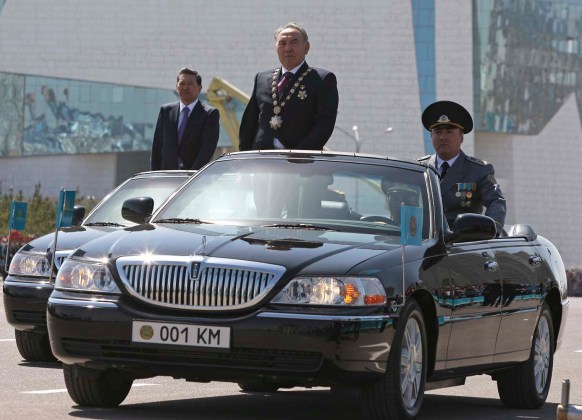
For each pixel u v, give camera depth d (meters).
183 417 21.89
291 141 30.75
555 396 30.23
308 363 19.66
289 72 30.89
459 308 22.78
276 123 30.70
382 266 20.58
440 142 29.61
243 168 24.73
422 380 21.55
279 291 19.88
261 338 19.67
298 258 20.30
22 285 32.00
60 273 21.44
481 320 23.88
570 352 46.91
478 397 29.34
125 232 22.38
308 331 19.55
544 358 28.03
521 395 27.08
